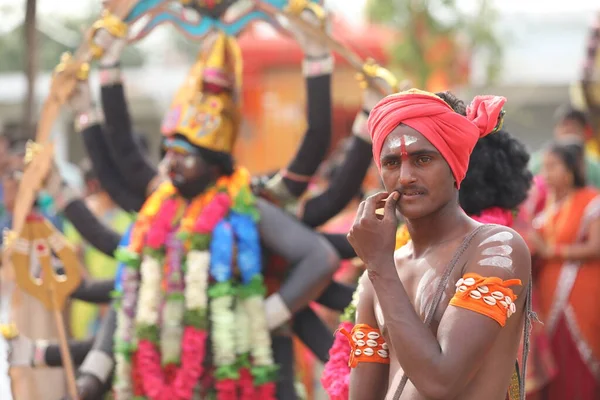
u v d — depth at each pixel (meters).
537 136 25.33
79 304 11.44
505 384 3.90
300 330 7.50
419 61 19.00
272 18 7.48
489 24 19.47
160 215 7.38
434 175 3.88
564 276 10.21
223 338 7.02
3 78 25.27
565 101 24.41
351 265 9.23
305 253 7.20
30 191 7.88
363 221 3.89
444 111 3.89
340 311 7.50
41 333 7.86
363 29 19.84
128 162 7.80
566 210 10.34
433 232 4.05
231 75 7.46
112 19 7.74
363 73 7.32
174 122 7.37
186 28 7.65
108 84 7.74
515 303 3.88
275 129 19.19
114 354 7.47
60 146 23.02
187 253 7.19
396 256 4.26
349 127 19.00
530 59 24.28
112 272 11.76
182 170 7.31
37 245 7.86
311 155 7.44
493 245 3.89
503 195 5.36
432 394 3.65
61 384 7.92
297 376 8.54
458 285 3.81
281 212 7.42
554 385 10.12
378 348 4.25
